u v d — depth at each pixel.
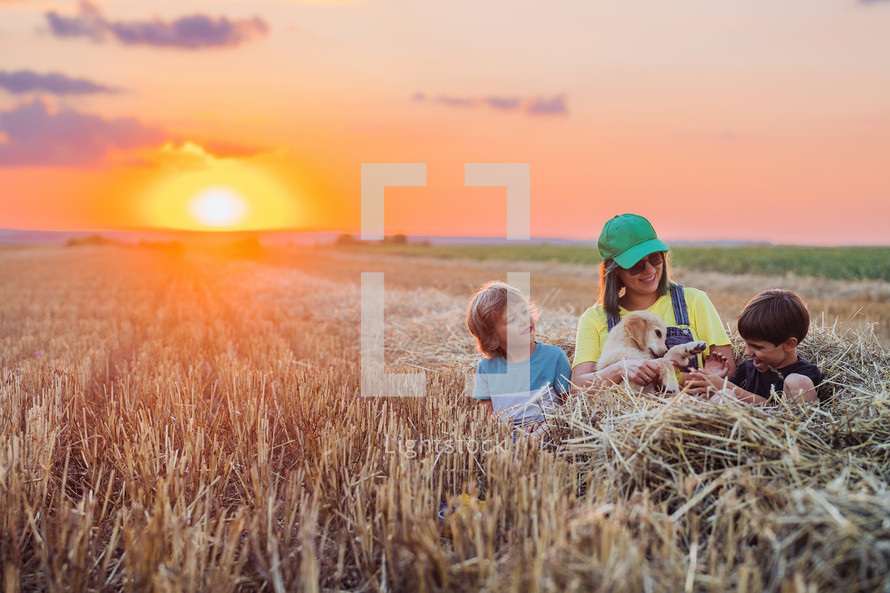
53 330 9.11
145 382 4.84
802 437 2.75
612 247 3.84
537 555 2.05
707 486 2.53
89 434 3.90
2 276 24.59
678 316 3.97
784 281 23.36
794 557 2.12
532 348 4.05
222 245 85.69
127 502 3.01
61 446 3.52
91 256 50.22
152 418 3.94
